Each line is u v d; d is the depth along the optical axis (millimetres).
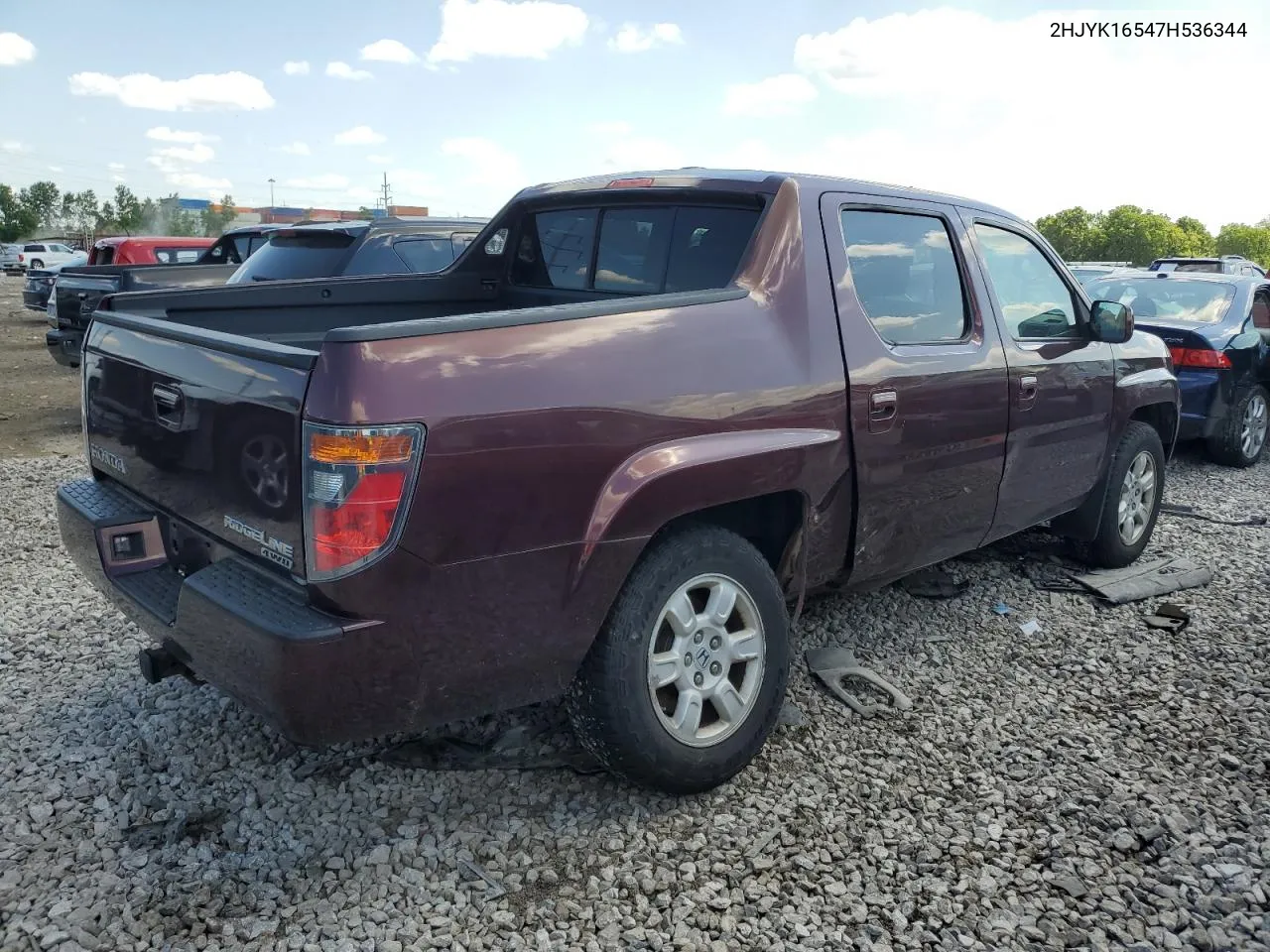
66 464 8000
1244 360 8172
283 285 4164
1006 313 4309
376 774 3248
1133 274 9625
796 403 3232
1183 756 3482
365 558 2393
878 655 4277
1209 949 2562
